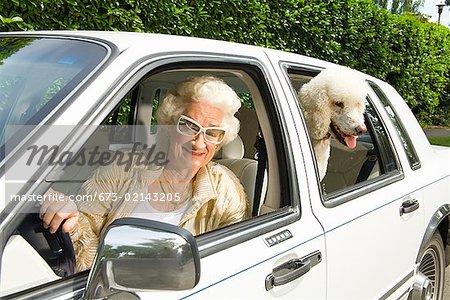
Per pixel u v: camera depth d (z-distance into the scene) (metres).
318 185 2.06
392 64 10.34
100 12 4.54
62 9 4.27
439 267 3.42
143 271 1.14
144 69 1.53
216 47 1.84
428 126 14.82
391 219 2.49
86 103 1.35
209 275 1.50
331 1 7.79
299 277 1.81
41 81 1.51
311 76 2.67
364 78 2.96
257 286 1.63
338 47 7.96
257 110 2.00
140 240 1.15
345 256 2.10
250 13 6.20
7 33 2.07
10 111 1.45
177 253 1.15
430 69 11.98
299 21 7.13
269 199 1.98
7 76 1.61
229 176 2.02
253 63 1.94
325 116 2.70
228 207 1.92
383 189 2.55
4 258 1.23
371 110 2.87
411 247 2.76
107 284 1.16
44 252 1.40
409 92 11.48
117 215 1.73
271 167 1.98
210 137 1.83
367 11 8.95
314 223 1.95
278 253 1.74
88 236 1.63
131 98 2.31
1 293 1.18
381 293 2.46
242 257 1.62
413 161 3.00
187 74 2.02
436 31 12.06
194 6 5.52
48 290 1.22
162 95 2.29
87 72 1.45
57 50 1.67
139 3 4.79
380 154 2.77
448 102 14.69
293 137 1.99
